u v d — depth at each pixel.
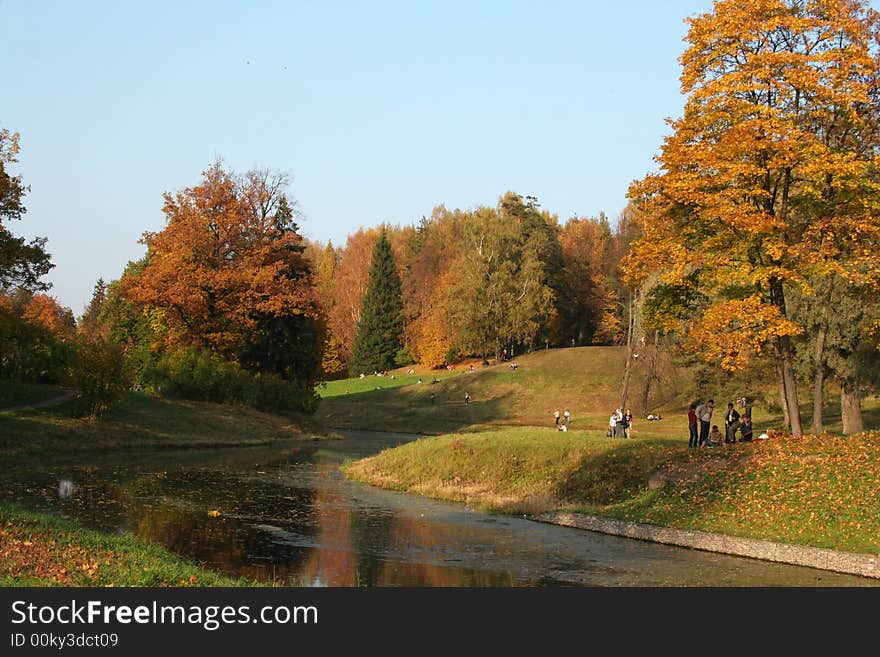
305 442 61.38
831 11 27.72
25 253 42.38
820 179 26.69
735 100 27.52
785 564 20.58
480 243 105.69
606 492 30.31
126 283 64.00
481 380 95.12
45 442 41.59
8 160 39.44
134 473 35.78
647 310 31.33
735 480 26.16
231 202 66.25
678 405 76.94
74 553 15.91
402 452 40.12
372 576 18.25
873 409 56.50
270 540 22.23
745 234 28.20
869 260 27.59
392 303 127.25
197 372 62.25
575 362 95.19
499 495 32.47
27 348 56.56
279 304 65.00
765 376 48.78
